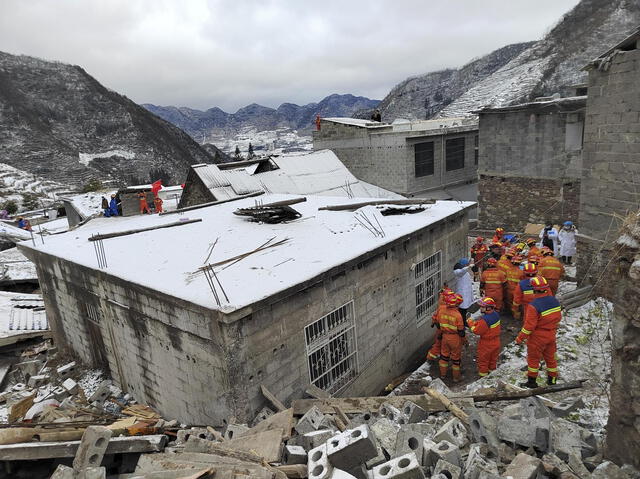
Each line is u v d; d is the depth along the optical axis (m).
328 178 24.69
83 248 12.06
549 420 5.51
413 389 9.88
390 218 12.93
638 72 10.61
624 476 4.32
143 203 17.78
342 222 12.69
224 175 21.06
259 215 13.32
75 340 12.11
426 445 5.21
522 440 5.48
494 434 5.72
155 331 8.81
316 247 10.39
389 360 11.20
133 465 5.89
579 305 11.85
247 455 5.37
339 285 9.34
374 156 26.84
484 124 22.00
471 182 29.52
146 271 9.56
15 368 12.70
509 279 12.43
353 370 10.01
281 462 5.54
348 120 29.38
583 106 18.44
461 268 11.68
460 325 9.55
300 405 7.86
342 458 4.69
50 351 13.30
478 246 15.63
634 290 4.27
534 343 8.45
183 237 12.29
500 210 22.31
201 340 7.75
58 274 11.73
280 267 9.12
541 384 8.81
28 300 15.98
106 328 10.46
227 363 7.34
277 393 8.12
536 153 20.47
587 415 6.87
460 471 4.66
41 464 5.91
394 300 11.22
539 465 4.70
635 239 4.36
